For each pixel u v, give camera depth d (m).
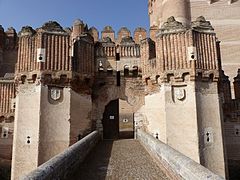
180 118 18.08
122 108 46.31
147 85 21.20
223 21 37.47
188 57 18.31
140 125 22.69
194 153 17.17
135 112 22.86
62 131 18.12
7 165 26.48
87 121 20.47
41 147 17.27
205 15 37.38
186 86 18.39
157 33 19.73
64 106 18.48
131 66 23.16
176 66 18.55
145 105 21.36
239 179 25.00
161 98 18.97
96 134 20.14
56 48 18.69
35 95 18.02
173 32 19.03
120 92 22.98
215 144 17.77
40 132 17.38
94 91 22.61
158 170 11.12
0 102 27.09
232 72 35.97
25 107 18.02
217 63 18.91
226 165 17.84
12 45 40.25
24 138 17.50
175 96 18.52
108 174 10.41
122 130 39.81
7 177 26.02
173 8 36.25
